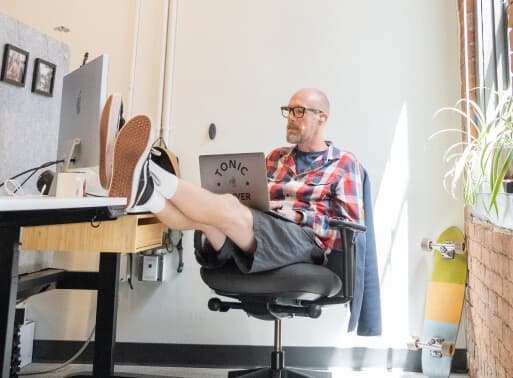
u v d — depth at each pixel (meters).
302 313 1.57
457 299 2.20
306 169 2.04
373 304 1.83
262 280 1.45
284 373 1.77
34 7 2.72
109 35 2.67
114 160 1.24
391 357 2.35
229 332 2.43
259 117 2.56
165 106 2.59
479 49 2.22
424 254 2.40
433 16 2.54
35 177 1.98
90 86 1.53
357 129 2.52
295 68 2.58
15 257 1.20
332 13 2.60
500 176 1.27
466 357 2.29
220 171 1.63
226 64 2.61
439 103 2.49
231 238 1.48
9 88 1.84
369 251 1.88
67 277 1.95
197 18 2.65
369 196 1.94
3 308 1.18
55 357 2.44
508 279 1.51
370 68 2.54
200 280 2.46
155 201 1.35
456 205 2.41
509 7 1.74
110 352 1.88
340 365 2.37
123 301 2.47
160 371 2.29
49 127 2.07
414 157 2.47
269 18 2.62
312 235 1.67
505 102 1.58
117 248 1.80
